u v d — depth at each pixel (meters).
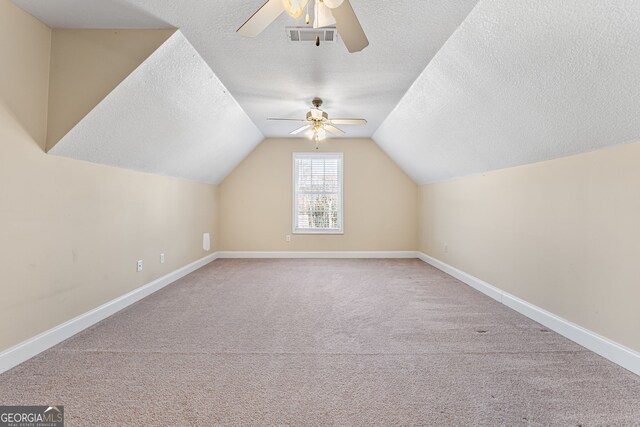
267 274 4.62
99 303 2.78
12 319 1.97
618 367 1.98
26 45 2.09
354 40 1.85
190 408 1.58
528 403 1.62
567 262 2.46
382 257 6.05
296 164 6.07
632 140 1.95
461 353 2.18
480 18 2.00
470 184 4.04
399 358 2.10
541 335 2.48
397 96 3.58
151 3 2.03
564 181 2.49
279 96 3.60
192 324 2.69
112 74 2.32
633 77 1.65
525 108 2.38
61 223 2.35
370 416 1.53
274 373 1.91
